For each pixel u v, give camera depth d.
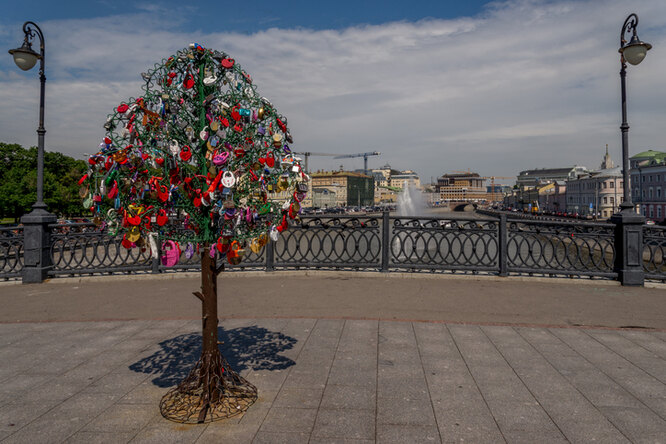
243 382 3.32
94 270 8.12
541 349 4.30
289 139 3.31
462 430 2.76
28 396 3.28
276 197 3.30
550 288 7.17
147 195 2.86
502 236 7.82
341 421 2.87
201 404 3.00
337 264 8.35
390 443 2.60
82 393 3.32
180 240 3.05
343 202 176.75
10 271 7.98
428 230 8.08
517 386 3.43
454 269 7.93
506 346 4.38
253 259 8.91
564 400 3.18
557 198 134.50
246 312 5.74
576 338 4.65
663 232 7.48
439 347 4.35
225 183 2.76
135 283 7.75
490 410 3.03
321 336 4.69
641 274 7.35
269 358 4.04
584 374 3.68
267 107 3.19
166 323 5.26
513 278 7.78
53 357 4.12
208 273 3.09
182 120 2.97
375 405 3.10
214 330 3.12
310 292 6.89
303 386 3.42
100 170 2.87
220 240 3.01
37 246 7.82
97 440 2.65
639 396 3.26
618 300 6.38
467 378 3.58
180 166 2.93
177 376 3.64
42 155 8.12
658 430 2.76
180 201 2.98
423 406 3.08
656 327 5.07
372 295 6.68
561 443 2.61
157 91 2.92
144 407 3.09
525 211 152.50
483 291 6.94
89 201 2.89
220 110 3.00
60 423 2.87
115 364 3.93
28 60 7.64
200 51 3.02
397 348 4.31
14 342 4.59
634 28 7.40
